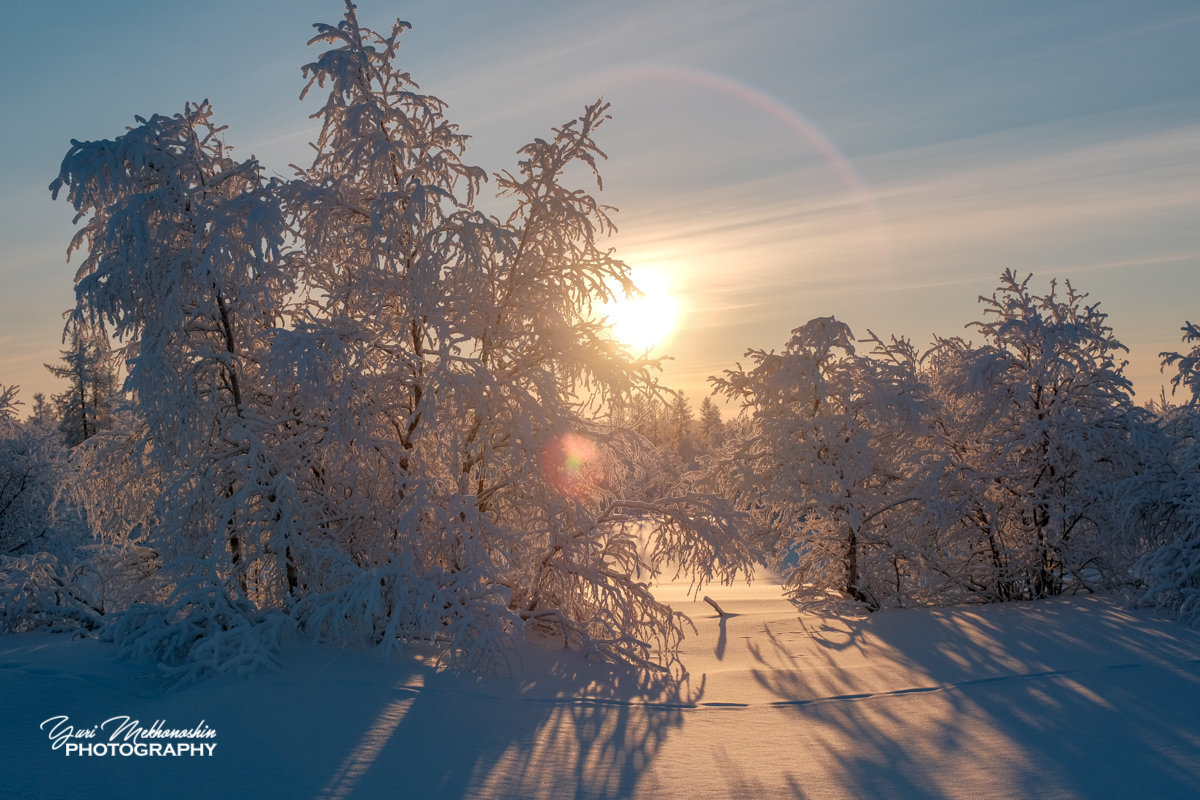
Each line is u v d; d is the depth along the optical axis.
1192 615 12.53
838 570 18.25
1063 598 16.28
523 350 13.13
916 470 17.73
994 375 16.94
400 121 12.17
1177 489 14.30
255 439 10.88
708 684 10.33
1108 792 6.49
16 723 7.28
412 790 6.22
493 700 8.66
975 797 6.44
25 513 19.20
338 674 8.91
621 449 13.16
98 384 42.88
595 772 6.88
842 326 17.89
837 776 6.93
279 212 10.70
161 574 11.16
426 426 11.87
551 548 12.39
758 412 18.55
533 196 12.86
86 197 10.95
